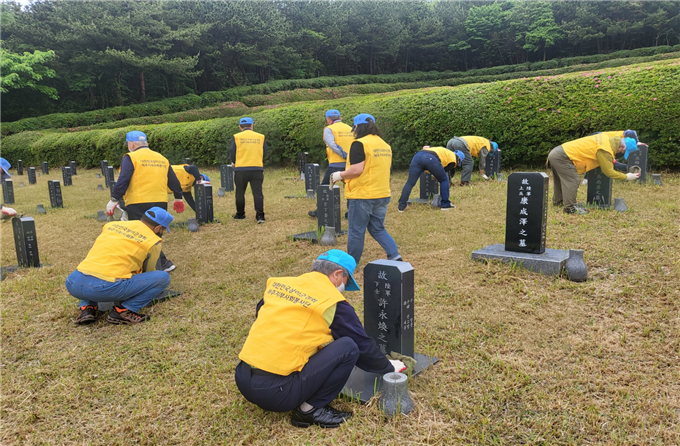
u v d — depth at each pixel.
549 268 4.91
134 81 45.03
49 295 5.18
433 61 67.56
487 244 6.02
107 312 4.67
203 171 16.55
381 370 2.97
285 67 53.31
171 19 40.31
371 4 60.56
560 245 5.69
